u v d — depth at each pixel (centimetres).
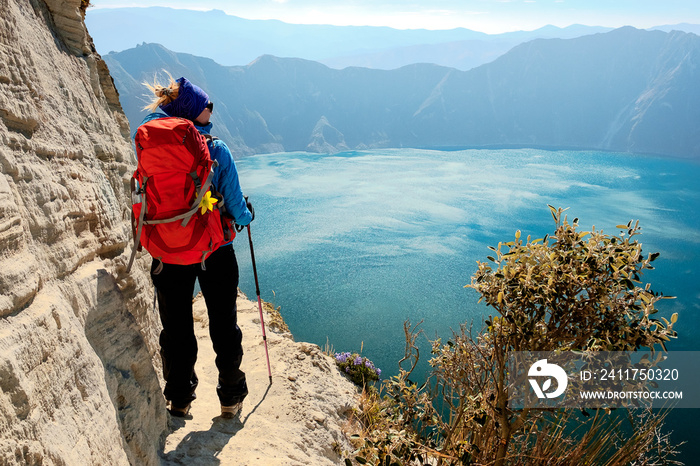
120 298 262
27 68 229
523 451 301
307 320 9494
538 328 266
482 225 17438
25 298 169
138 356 259
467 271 12850
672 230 16500
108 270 266
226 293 279
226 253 272
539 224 17575
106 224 272
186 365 287
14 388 147
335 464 351
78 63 300
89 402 194
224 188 254
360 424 444
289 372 432
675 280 12081
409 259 13862
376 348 8075
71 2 292
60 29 292
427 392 340
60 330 187
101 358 229
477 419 285
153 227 228
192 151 217
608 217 17912
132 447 228
